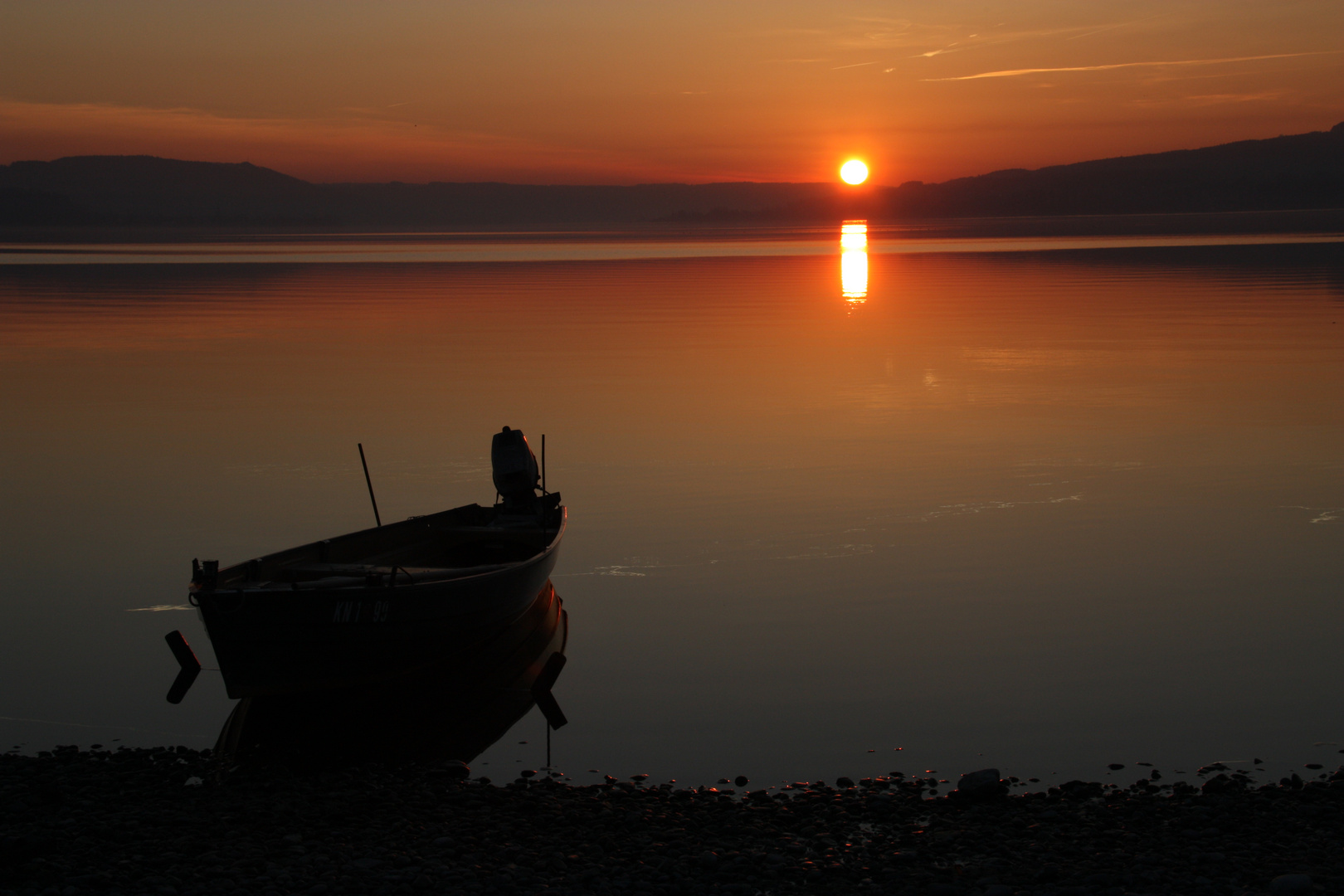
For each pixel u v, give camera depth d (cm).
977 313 4722
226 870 712
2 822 803
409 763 970
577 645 1242
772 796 888
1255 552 1523
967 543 1581
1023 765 939
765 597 1384
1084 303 5056
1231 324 4088
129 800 863
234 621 984
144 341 3894
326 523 1692
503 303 5441
